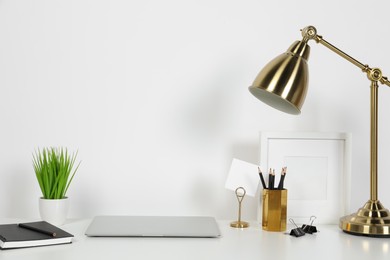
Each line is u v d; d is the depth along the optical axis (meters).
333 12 1.81
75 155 1.78
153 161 1.79
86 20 1.78
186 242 1.39
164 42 1.79
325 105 1.82
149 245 1.35
